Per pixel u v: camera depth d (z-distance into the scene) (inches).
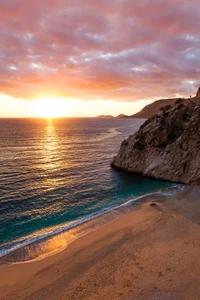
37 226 916.0
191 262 609.6
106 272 589.6
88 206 1135.0
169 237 759.1
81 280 562.6
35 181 1558.8
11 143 3713.1
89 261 647.8
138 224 881.5
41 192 1338.6
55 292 522.9
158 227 840.9
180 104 1911.9
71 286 541.6
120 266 612.4
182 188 1363.2
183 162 1501.0
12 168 1921.8
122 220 934.4
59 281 563.5
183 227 828.0
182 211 985.5
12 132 6107.3
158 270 583.8
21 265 639.1
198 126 1531.7
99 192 1352.1
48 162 2209.6
